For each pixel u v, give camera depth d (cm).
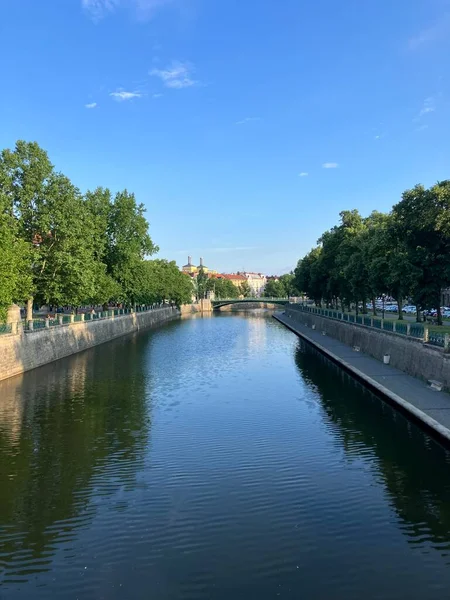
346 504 1316
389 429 1970
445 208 2792
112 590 966
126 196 6012
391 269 3306
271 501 1338
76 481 1481
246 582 985
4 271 2697
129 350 4788
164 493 1394
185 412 2275
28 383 2992
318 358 4081
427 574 1005
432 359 2536
